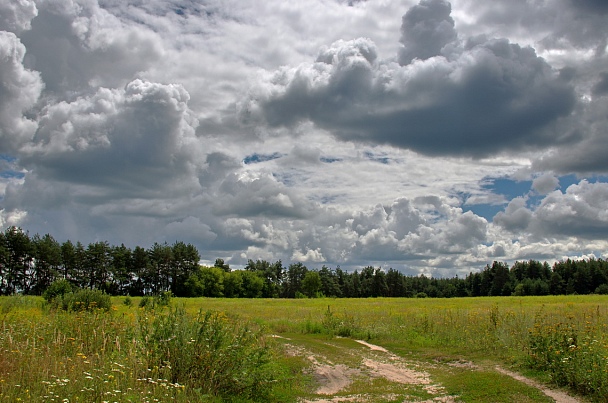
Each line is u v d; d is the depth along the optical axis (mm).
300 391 12617
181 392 9477
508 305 46062
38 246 94750
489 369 15078
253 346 12445
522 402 10828
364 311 41250
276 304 58688
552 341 13969
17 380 8711
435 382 13758
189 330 11133
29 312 17547
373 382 14125
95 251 103938
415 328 24594
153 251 115875
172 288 117250
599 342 12906
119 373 9469
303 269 159375
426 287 172875
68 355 11320
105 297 22812
